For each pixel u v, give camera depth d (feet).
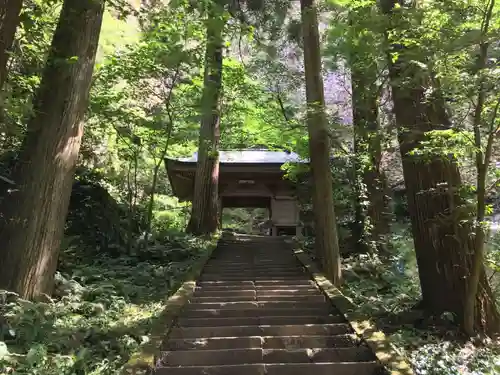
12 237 14.83
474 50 13.98
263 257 29.78
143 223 33.06
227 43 21.26
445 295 15.67
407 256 27.63
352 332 14.01
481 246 13.87
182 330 14.12
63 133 16.12
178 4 18.39
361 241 28.73
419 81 16.74
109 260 24.61
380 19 17.20
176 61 22.43
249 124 38.27
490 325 14.67
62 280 17.08
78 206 27.17
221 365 11.50
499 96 12.70
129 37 24.62
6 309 13.06
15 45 19.24
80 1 16.98
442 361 12.28
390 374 10.30
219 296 19.42
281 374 11.10
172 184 46.44
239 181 47.91
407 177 17.47
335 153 31.17
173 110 27.35
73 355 11.26
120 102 27.48
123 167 34.12
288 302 18.01
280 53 34.42
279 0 31.22
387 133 26.16
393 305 18.29
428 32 14.49
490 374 11.91
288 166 34.47
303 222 38.70
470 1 13.66
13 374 9.89
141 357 11.12
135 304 18.19
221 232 40.34
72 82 16.51
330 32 24.35
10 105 14.75
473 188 14.65
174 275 23.47
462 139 13.47
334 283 22.90
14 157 20.86
